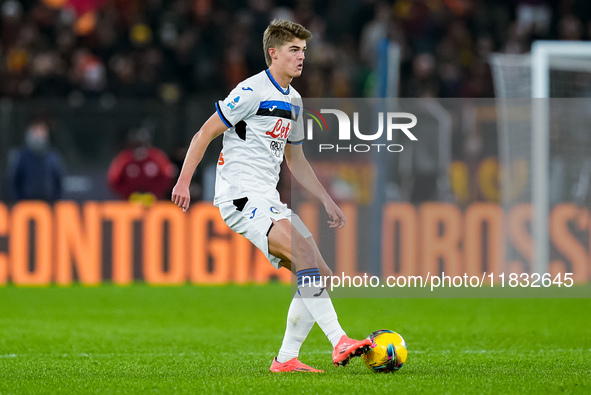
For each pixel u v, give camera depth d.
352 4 59.53
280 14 56.56
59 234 40.72
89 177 41.31
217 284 41.22
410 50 57.81
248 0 58.25
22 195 40.56
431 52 58.25
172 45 53.88
